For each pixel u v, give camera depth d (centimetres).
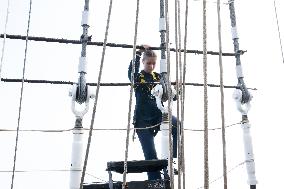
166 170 379
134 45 212
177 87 208
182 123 204
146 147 494
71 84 440
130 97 206
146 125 504
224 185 174
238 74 488
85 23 427
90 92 412
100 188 369
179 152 201
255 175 452
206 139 175
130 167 367
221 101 185
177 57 212
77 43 430
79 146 393
